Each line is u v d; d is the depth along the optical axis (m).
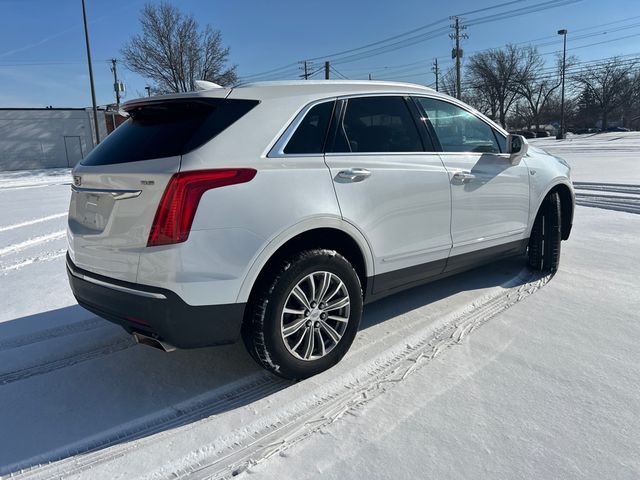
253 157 2.66
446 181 3.59
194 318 2.52
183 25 34.88
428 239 3.52
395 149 3.37
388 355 3.20
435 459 2.21
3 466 2.31
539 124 79.25
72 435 2.53
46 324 4.02
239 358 3.32
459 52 49.06
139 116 3.07
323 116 3.03
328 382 2.90
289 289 2.72
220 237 2.50
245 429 2.52
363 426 2.47
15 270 5.78
